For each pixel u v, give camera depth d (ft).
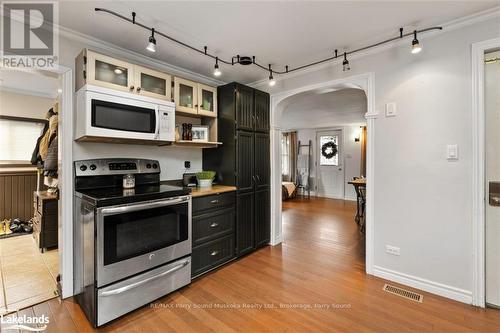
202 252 8.35
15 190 13.07
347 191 24.63
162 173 9.36
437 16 6.44
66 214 6.89
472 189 6.50
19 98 13.29
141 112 7.22
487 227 6.47
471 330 5.62
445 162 6.91
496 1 5.81
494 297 6.40
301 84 10.15
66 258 6.91
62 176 6.85
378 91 8.07
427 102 7.17
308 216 17.04
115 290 5.85
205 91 9.53
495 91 6.34
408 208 7.55
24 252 10.19
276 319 6.07
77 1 5.72
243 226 9.98
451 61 6.77
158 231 6.85
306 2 5.80
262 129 10.93
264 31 7.13
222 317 6.16
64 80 6.89
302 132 27.84
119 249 6.00
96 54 6.41
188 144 9.06
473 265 6.54
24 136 13.55
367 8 6.06
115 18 6.42
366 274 8.38
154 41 6.72
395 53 7.70
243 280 8.04
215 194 8.80
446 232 6.93
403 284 7.66
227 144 9.89
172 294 7.23
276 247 11.07
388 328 5.71
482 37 6.33
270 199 11.43
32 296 7.04
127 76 7.04
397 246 7.79
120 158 8.04
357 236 12.59
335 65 9.11
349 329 5.69
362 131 23.77
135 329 5.75
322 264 9.22
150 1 5.74
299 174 27.61
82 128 6.48
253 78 11.16
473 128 6.46
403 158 7.61
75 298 6.96
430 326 5.76
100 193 6.56
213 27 6.89
